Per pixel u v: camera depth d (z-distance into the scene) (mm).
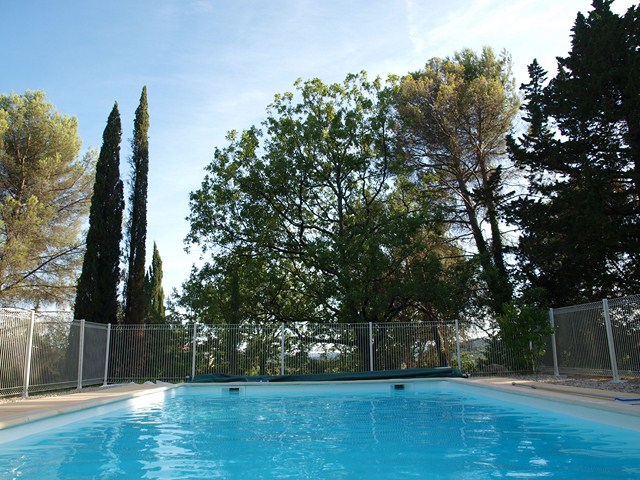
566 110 19391
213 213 26156
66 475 5359
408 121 24781
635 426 7145
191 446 7000
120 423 9328
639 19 18500
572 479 4820
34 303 25531
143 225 22281
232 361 17953
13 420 7539
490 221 23859
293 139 25641
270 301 25875
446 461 5762
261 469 5566
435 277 22859
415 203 26641
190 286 26344
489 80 24859
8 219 23469
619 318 13969
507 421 8734
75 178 27641
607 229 17688
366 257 22297
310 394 15328
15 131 26156
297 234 26750
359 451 6473
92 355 16484
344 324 18500
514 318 17531
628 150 17891
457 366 18266
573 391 10523
